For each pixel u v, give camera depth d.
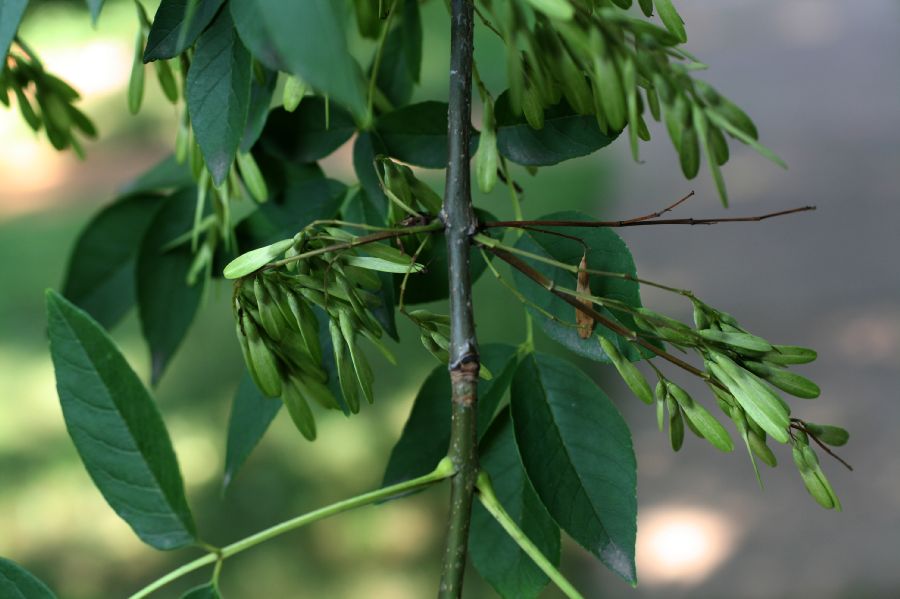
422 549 3.00
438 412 0.87
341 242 0.79
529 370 0.85
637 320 0.79
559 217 0.84
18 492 3.38
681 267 4.67
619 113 0.74
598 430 0.84
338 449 3.35
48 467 3.50
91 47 6.86
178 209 0.97
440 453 0.87
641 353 0.82
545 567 0.77
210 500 3.20
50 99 0.90
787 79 6.62
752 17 7.68
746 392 0.78
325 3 0.69
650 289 4.54
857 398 3.67
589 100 0.77
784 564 3.03
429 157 0.88
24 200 5.67
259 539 0.80
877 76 6.50
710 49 7.24
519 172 4.74
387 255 0.79
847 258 4.60
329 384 0.86
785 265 4.61
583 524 0.83
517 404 0.85
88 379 0.80
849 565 2.99
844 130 5.86
